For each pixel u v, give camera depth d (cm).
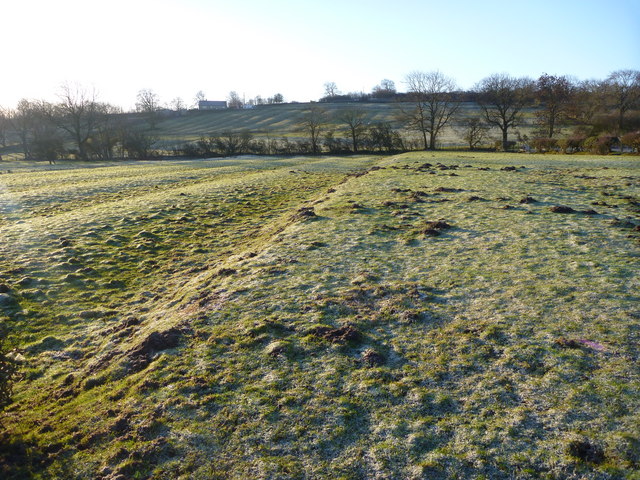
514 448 634
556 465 599
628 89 7794
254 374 847
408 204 2309
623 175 3306
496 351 878
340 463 632
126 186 3859
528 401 730
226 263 1577
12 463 671
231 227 2316
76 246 1898
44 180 4497
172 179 4388
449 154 6881
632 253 1377
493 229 1747
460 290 1174
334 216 2100
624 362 809
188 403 771
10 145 13975
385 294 1162
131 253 1853
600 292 1099
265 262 1466
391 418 714
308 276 1313
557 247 1481
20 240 1970
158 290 1473
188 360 908
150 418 739
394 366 852
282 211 2670
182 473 630
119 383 874
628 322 945
